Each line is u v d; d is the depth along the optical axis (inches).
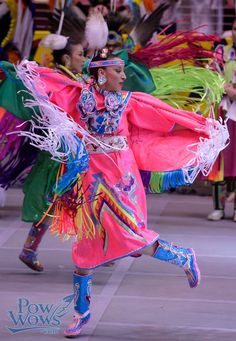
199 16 745.6
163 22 725.9
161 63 464.8
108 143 359.6
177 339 353.4
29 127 461.1
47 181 455.8
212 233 592.1
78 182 354.9
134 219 354.0
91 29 477.1
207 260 507.2
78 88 362.9
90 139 357.7
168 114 374.3
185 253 362.6
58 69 457.7
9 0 746.2
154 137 382.6
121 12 639.1
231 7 746.8
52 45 465.1
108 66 355.9
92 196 354.0
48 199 419.5
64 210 355.3
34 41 751.1
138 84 443.8
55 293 426.0
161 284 447.8
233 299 419.8
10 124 458.0
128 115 372.5
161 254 359.3
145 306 403.9
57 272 471.8
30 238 465.1
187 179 378.9
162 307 402.6
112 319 381.4
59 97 360.2
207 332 363.9
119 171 357.4
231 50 625.0
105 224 351.6
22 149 475.2
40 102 347.3
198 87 445.7
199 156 376.2
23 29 749.9
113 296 421.4
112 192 354.3
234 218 637.3
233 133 623.2
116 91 360.8
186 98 443.8
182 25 741.3
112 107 357.7
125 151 363.9
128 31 604.7
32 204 459.8
